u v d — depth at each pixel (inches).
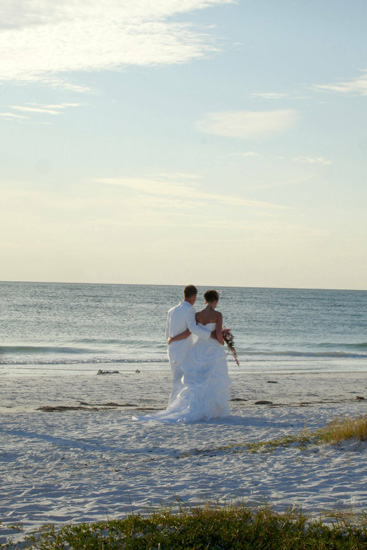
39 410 490.6
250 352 1216.8
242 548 161.5
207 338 426.9
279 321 2345.0
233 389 651.5
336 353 1203.2
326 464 283.7
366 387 701.9
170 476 267.1
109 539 166.9
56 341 1475.1
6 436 367.9
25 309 2659.9
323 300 4739.2
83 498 230.4
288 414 450.3
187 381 433.1
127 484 252.2
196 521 178.1
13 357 1037.8
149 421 415.2
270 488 241.1
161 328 1866.4
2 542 172.2
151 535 167.3
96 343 1428.4
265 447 326.3
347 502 215.2
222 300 4293.8
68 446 339.6
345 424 343.9
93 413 463.5
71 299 3686.0
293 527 175.0
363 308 3563.0
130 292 5339.6
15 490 242.7
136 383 692.1
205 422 411.5
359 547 160.6
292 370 914.1
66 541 169.5
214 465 289.4
